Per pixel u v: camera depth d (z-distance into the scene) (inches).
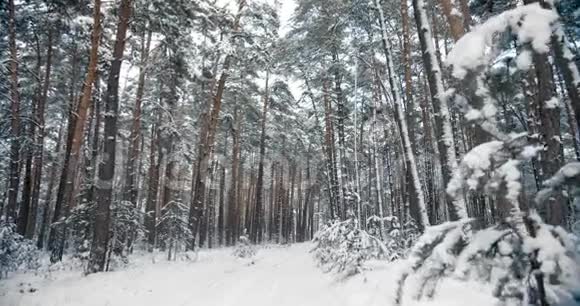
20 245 465.1
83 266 457.7
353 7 558.3
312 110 945.5
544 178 123.6
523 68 79.8
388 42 414.6
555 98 141.2
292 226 1803.6
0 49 655.1
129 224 515.5
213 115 730.2
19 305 305.0
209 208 1202.0
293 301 272.5
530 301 78.9
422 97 788.0
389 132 828.6
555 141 145.6
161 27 594.2
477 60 81.1
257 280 372.5
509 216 79.9
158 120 853.8
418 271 92.3
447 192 87.3
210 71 799.7
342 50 720.3
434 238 89.2
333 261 362.0
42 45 772.0
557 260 70.6
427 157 716.0
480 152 80.0
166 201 860.6
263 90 1176.2
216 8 717.9
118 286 359.6
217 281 383.6
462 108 86.7
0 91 701.3
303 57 813.2
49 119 999.0
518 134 80.5
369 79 697.6
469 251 80.9
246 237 671.8
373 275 270.8
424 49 283.1
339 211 708.0
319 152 1253.1
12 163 663.1
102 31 553.3
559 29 86.0
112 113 475.2
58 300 316.8
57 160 964.6
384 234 448.8
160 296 327.9
